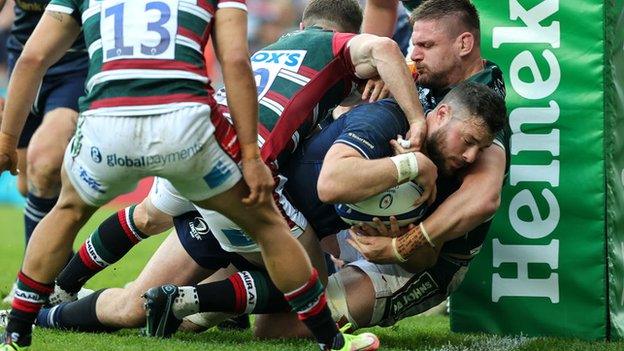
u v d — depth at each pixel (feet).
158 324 45.83
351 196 42.70
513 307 52.44
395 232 45.29
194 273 48.57
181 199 47.06
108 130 36.45
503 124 43.78
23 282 38.93
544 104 51.72
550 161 51.78
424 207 45.03
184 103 36.40
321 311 40.04
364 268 48.03
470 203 44.57
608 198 51.42
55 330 48.65
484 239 49.57
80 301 48.75
